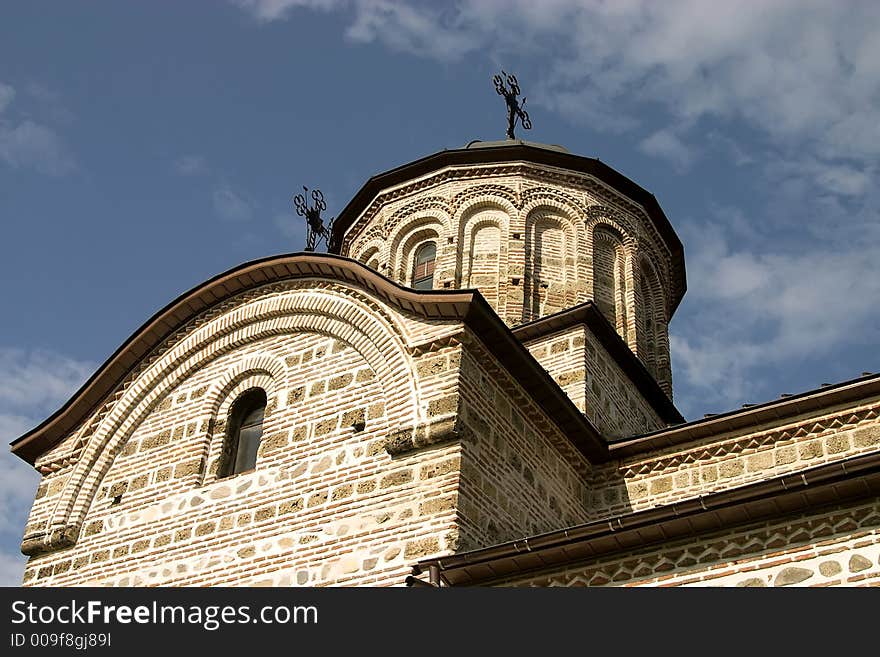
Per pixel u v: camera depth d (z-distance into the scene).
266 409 15.58
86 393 17.19
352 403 14.67
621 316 22.06
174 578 14.44
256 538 14.15
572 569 11.58
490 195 22.73
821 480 10.34
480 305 14.06
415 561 12.54
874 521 10.26
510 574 11.81
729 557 10.83
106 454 16.69
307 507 14.01
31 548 16.09
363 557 13.03
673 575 11.01
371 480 13.68
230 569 14.04
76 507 16.28
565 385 18.02
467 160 23.28
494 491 13.62
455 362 13.95
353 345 15.25
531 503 14.49
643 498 16.19
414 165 23.58
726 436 15.97
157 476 15.85
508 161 23.14
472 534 12.77
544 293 21.42
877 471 10.10
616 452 16.58
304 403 15.20
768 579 10.50
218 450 15.64
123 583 14.87
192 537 14.75
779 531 10.71
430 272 22.58
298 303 16.17
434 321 14.53
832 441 15.12
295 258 16.34
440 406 13.60
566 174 23.22
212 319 17.06
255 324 16.61
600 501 16.50
